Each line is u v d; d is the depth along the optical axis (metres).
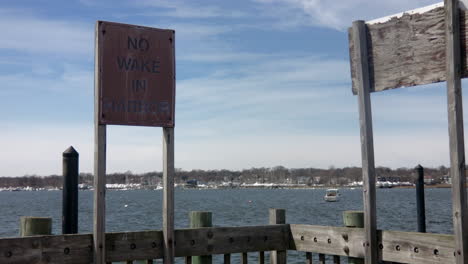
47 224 6.67
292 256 18.98
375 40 6.83
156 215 58.31
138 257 7.10
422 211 10.87
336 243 7.80
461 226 5.69
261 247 8.30
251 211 66.62
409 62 6.48
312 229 8.20
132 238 7.07
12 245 6.24
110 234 6.91
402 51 6.56
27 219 6.61
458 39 5.91
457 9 5.95
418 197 10.93
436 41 6.23
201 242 7.71
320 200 118.62
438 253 6.29
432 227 34.34
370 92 6.85
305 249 8.30
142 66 7.23
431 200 94.88
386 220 41.75
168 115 7.35
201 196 166.75
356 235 7.50
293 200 119.19
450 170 5.81
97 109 6.84
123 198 148.38
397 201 91.31
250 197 151.75
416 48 6.43
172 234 7.27
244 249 8.12
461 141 5.76
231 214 59.44
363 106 6.79
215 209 72.94
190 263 7.62
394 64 6.62
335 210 68.50
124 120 7.02
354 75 6.99
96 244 6.67
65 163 7.36
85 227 39.47
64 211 7.30
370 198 6.77
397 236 6.71
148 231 7.23
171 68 7.44
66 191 7.30
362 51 6.87
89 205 96.38
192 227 8.01
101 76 6.92
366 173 6.76
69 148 7.42
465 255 5.68
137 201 117.56
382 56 6.75
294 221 47.41
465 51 5.87
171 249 7.26
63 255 6.55
